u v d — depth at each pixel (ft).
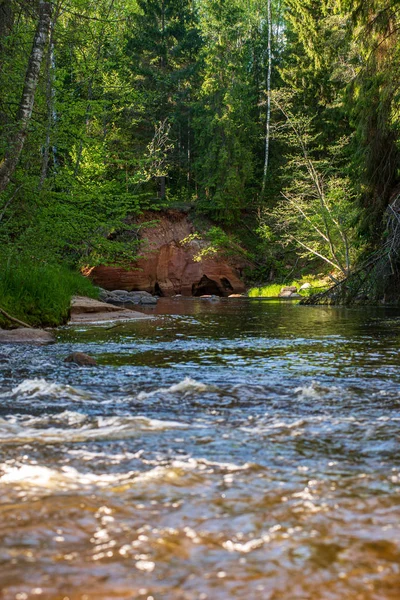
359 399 14.08
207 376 17.69
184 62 150.10
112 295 93.04
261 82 161.79
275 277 132.16
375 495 7.20
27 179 45.06
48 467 8.38
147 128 143.64
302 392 14.93
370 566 5.24
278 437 10.34
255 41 165.78
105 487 7.45
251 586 4.86
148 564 5.27
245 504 6.84
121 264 74.79
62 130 54.60
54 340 27.73
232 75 140.46
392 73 57.16
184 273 127.95
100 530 6.04
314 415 12.32
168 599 4.64
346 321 41.57
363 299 67.05
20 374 17.80
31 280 35.99
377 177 63.57
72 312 43.65
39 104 50.49
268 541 5.78
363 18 56.34
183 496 7.12
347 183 101.71
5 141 39.06
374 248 67.26
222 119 135.74
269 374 18.06
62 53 63.41
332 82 127.34
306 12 124.26
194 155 155.94
